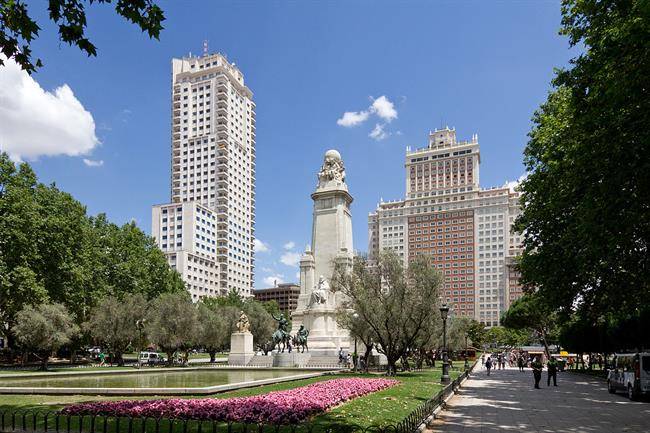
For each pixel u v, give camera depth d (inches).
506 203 7608.3
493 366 3107.8
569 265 1432.1
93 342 3280.0
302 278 3257.9
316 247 3294.8
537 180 1556.3
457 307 7637.8
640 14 689.0
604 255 1090.7
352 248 3469.5
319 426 634.8
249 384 1165.1
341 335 2906.0
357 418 727.1
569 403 1150.3
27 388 1056.8
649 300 1312.7
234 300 5251.0
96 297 2719.0
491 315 7436.0
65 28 501.4
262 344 3572.8
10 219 2103.8
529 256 1611.7
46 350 2159.2
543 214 1507.1
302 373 1809.8
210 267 7185.0
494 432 740.7
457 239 7834.6
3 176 2215.8
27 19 498.9
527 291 1792.6
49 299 2305.6
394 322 1813.5
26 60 516.7
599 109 831.7
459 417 894.4
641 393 1180.5
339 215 3312.0
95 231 3107.8
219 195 7637.8
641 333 2069.4
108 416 709.9
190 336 2630.4
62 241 2369.6
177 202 7283.5
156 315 2645.2
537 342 6220.5
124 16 499.8
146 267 3393.2
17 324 2233.0
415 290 1833.2
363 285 1888.5
